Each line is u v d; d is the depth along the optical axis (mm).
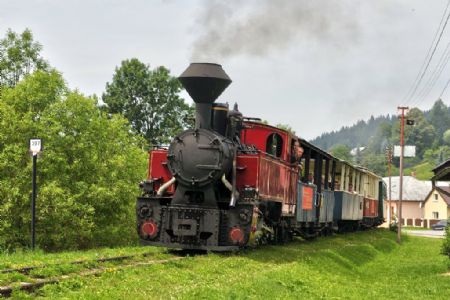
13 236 24484
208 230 16688
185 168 16922
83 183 25688
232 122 17609
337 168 34531
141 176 28609
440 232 73812
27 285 10016
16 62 39125
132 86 62438
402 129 47906
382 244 34312
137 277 12000
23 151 24641
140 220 17375
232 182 16875
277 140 20844
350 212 37094
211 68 17062
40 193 24281
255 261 16219
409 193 105438
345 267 21078
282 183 20484
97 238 27422
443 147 179625
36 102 26391
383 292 15359
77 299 9500
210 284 11984
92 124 27172
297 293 12523
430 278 19156
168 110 63281
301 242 25594
